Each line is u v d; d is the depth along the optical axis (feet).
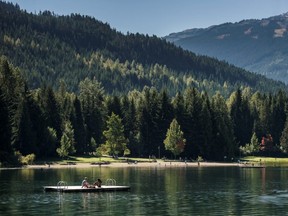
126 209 254.68
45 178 415.44
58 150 642.22
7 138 552.00
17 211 246.06
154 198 294.87
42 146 640.17
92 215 237.66
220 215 238.27
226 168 602.44
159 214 240.94
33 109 641.81
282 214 240.94
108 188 328.29
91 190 323.98
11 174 458.50
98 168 567.59
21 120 606.55
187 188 347.77
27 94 645.51
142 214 240.94
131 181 397.39
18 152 572.51
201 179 422.00
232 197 299.58
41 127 641.81
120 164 641.40
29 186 350.64
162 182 390.63
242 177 447.83
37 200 282.77
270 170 560.61
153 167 605.73
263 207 261.24
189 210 252.01
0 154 549.13
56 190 322.55
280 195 309.83
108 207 260.62
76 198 293.02
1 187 343.87
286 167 627.05
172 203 274.77
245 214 240.94
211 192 325.01
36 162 604.90
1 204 266.98
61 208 256.32
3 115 547.49
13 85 633.20
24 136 606.96
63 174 460.96
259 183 388.37
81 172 491.72
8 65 639.35
